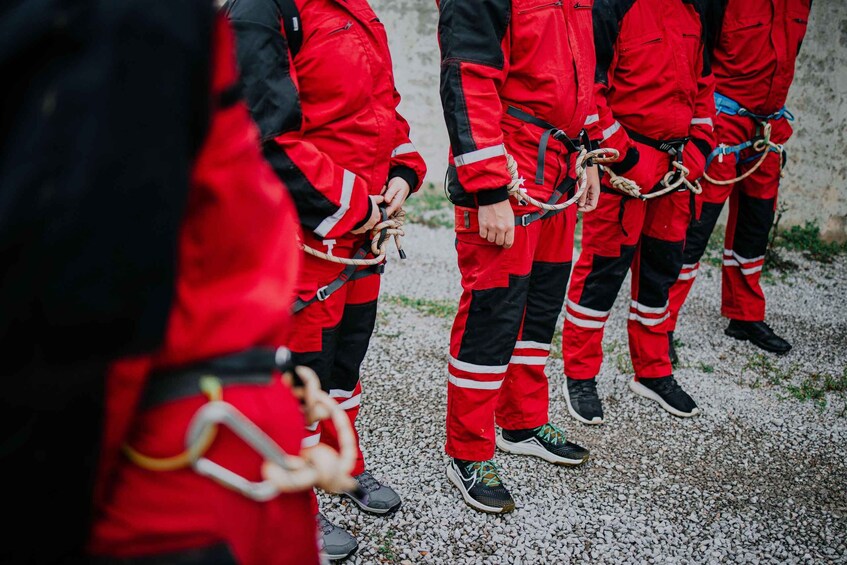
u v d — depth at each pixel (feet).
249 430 3.21
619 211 10.82
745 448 11.30
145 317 2.69
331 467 3.46
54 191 2.51
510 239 8.17
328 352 7.64
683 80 10.71
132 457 3.18
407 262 18.67
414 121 24.22
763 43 13.28
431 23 23.32
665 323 12.14
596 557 8.57
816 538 9.34
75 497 2.87
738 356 14.57
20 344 2.59
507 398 10.21
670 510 9.62
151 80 2.66
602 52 10.29
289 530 3.64
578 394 11.72
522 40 8.10
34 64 2.66
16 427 2.70
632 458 10.74
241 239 3.33
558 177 8.87
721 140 13.75
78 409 2.73
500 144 7.93
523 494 9.57
